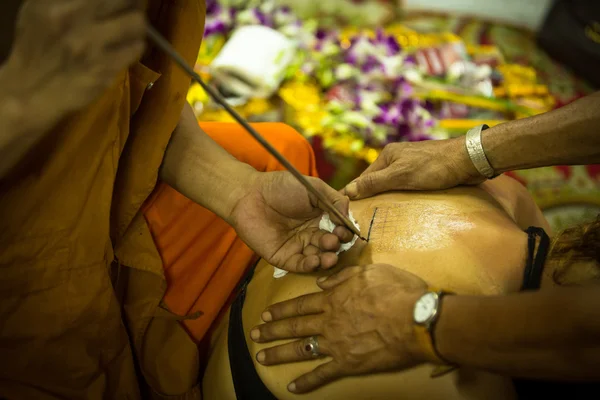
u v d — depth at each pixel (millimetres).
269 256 604
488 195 674
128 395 647
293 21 1474
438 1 1688
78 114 486
